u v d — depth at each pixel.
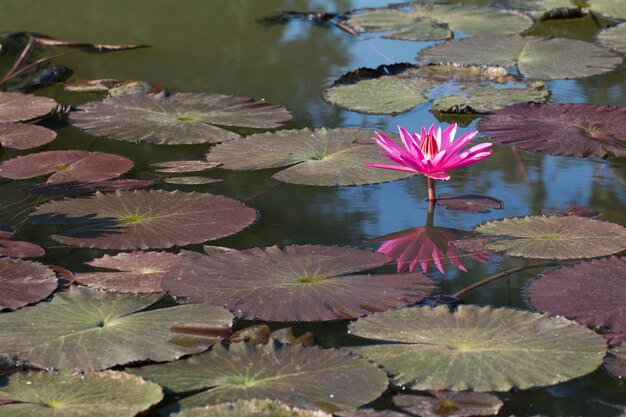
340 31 7.33
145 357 2.50
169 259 3.25
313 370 2.41
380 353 2.53
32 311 2.79
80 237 3.45
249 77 5.98
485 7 8.00
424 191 4.08
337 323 2.79
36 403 2.23
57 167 4.26
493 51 6.57
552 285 3.03
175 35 7.03
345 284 2.99
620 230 3.48
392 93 5.62
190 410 2.18
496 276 3.16
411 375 2.41
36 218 3.65
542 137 4.70
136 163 4.43
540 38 6.84
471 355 2.50
